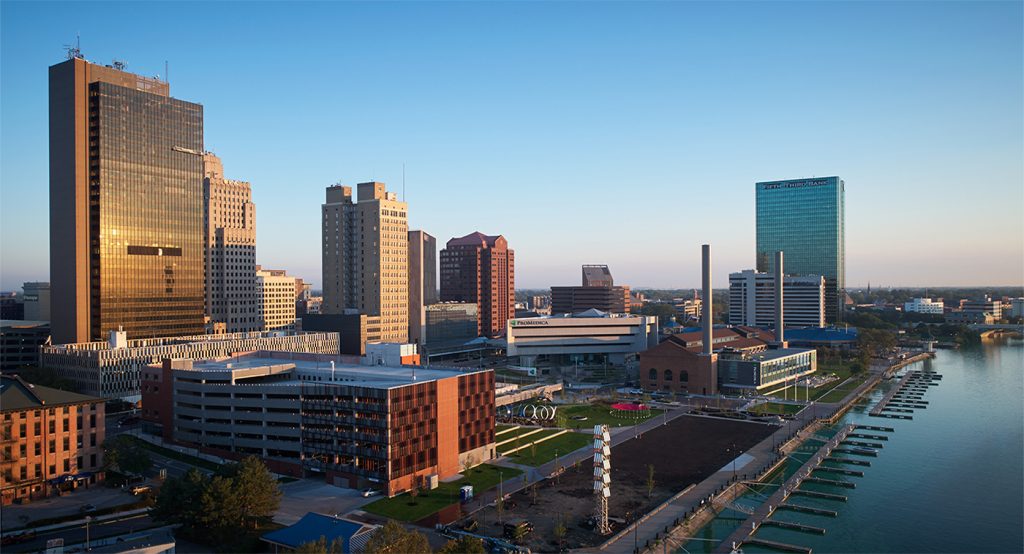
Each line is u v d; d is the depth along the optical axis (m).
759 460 179.75
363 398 152.88
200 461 173.88
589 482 160.38
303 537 110.38
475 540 103.25
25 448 146.12
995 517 141.38
